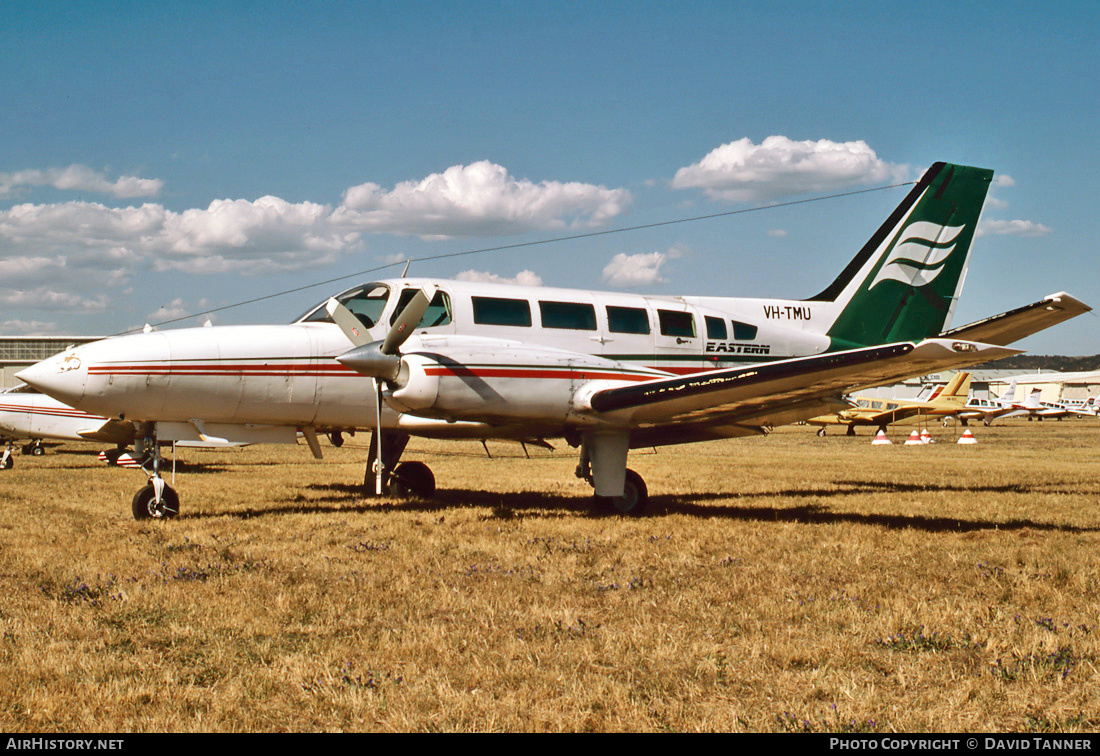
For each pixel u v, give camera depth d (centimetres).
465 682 417
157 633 493
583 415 977
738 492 1342
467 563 704
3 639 477
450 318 1027
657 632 497
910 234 1323
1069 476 1644
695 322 1166
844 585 621
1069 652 453
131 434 1855
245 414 995
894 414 4516
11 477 1577
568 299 1098
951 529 897
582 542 804
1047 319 920
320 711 381
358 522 937
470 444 3253
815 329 1270
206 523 929
